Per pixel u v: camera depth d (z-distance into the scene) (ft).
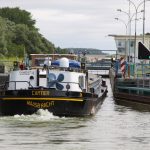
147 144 84.02
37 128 100.17
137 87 171.73
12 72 123.44
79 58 174.60
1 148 78.74
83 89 124.88
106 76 376.07
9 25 497.87
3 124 104.73
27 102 115.85
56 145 81.76
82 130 98.53
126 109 145.18
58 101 115.75
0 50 408.26
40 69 122.31
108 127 103.40
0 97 117.60
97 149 79.36
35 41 491.72
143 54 189.47
